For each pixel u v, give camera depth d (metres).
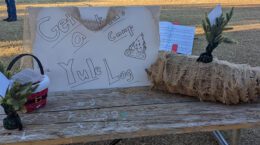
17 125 1.66
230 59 5.19
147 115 1.81
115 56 2.16
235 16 9.24
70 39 2.09
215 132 2.77
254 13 9.90
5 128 1.66
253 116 1.82
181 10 10.30
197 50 5.44
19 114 1.81
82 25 2.10
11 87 1.61
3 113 1.84
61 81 2.10
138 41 2.17
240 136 2.86
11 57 5.16
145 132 1.67
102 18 2.12
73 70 2.11
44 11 2.06
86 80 2.13
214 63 1.96
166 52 2.12
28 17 2.05
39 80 1.84
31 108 1.83
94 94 2.07
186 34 2.55
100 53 2.14
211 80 1.92
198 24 7.90
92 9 2.11
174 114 1.83
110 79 2.16
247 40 6.40
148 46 2.19
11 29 7.20
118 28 2.14
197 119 1.78
